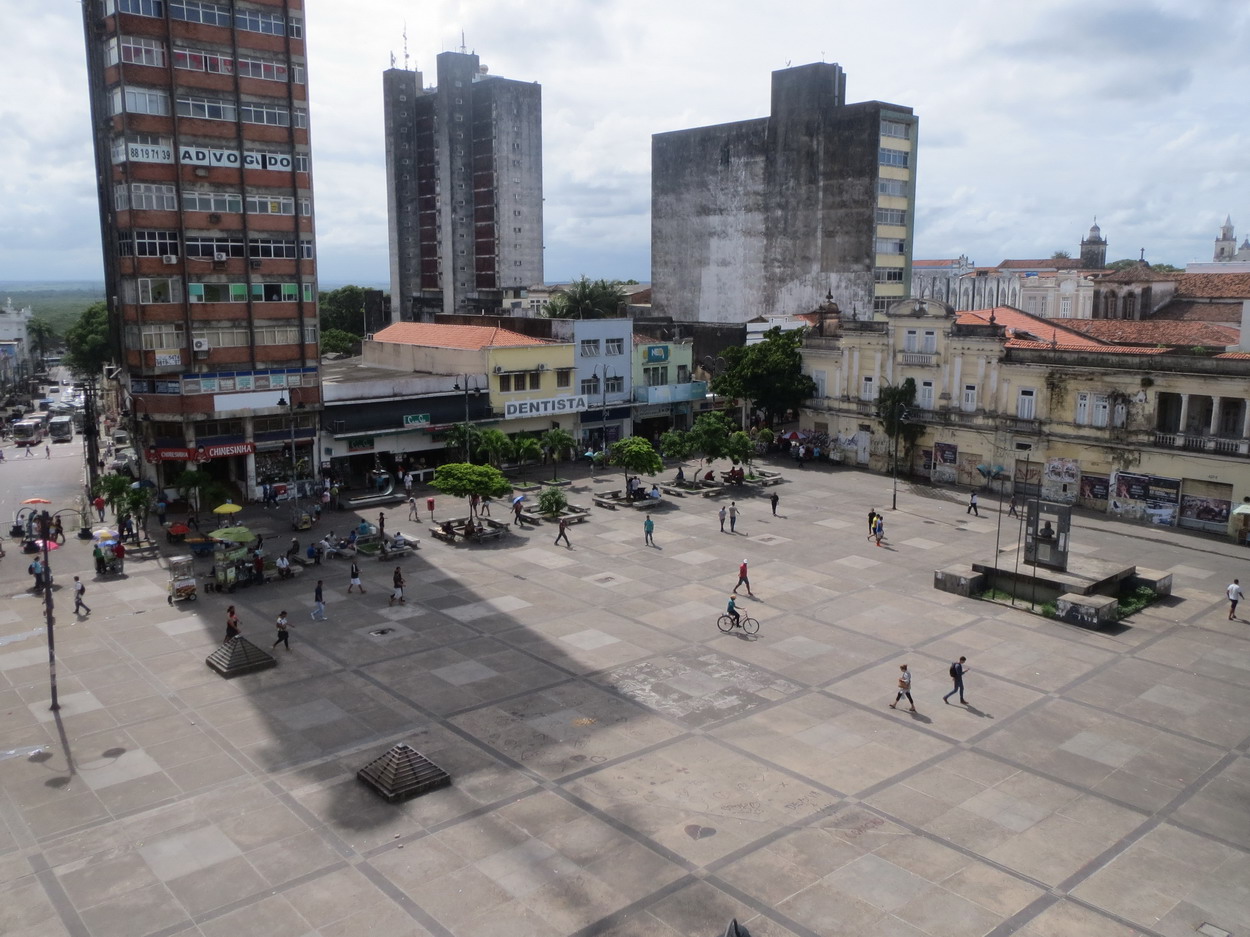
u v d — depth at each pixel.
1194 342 73.62
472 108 150.38
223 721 30.16
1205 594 44.31
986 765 27.61
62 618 40.06
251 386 61.16
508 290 132.88
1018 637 38.38
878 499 64.12
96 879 21.91
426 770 26.02
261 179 60.28
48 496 67.69
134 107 55.91
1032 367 62.94
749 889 21.58
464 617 40.22
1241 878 22.33
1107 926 20.50
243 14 58.72
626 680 33.59
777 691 32.78
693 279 117.06
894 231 100.69
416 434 68.81
